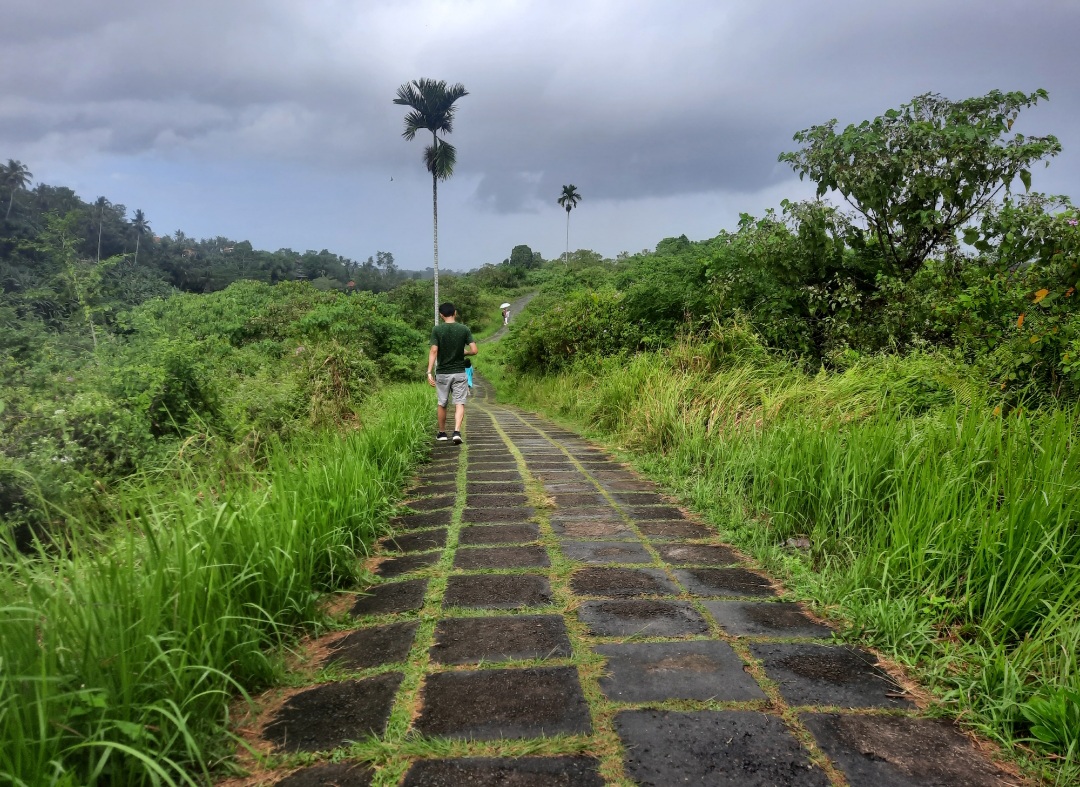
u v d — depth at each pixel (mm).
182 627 1999
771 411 4984
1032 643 2072
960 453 3178
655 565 3258
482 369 29469
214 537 2387
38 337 6898
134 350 6406
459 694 2072
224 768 1741
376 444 5027
